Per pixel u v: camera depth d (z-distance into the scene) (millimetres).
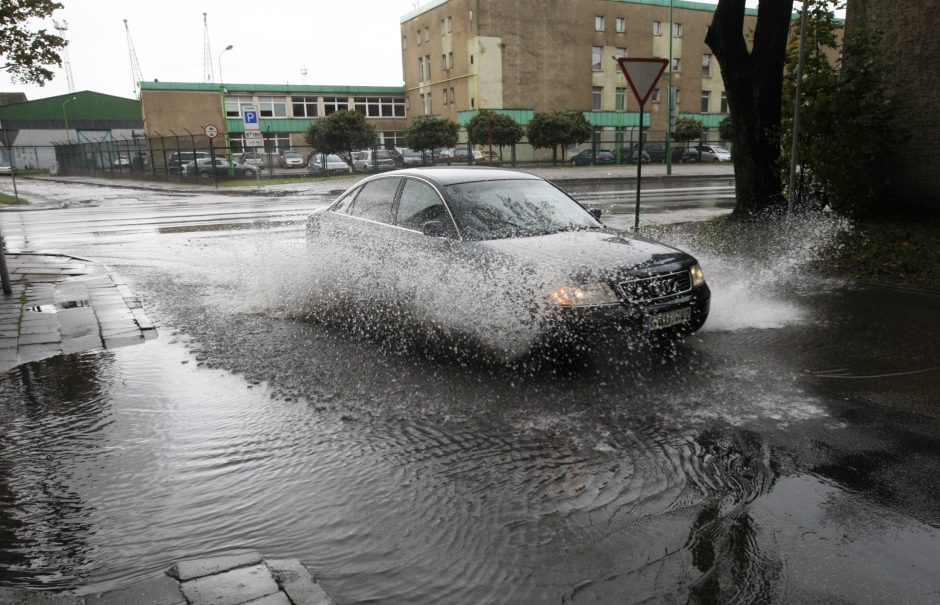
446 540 2799
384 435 3855
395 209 6344
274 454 3639
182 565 2584
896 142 11391
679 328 5059
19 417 4199
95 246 11703
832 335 5789
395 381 4730
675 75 58406
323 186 28938
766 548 2707
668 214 15906
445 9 54281
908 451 3576
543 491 3195
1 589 2408
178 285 8172
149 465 3529
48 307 7020
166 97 55844
